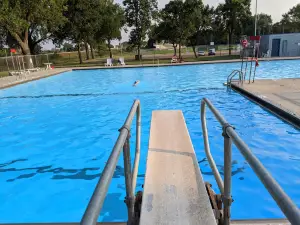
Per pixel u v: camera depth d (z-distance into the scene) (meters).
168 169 2.54
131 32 35.41
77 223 2.90
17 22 23.70
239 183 4.20
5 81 17.05
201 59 29.94
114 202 3.81
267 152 5.31
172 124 3.81
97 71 23.48
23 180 4.70
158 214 1.93
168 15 32.56
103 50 51.41
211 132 6.67
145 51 46.88
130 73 20.94
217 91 11.96
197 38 34.50
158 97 11.21
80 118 8.56
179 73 19.39
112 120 8.21
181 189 2.22
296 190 3.95
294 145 5.60
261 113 8.07
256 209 3.51
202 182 2.31
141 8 34.22
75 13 31.88
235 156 5.14
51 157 5.65
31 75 20.41
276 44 28.31
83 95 12.46
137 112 3.36
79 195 4.14
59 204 3.92
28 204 3.95
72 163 5.33
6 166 5.28
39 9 26.42
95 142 6.43
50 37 34.94
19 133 7.32
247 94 10.12
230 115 8.02
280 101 8.27
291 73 17.28
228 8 34.31
